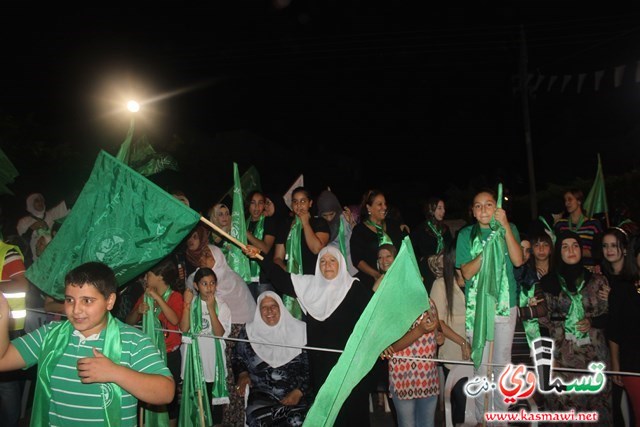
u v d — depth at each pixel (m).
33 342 3.40
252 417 5.75
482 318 4.87
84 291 3.25
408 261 2.59
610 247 5.89
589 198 9.04
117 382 3.06
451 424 5.62
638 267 5.43
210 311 5.89
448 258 5.96
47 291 4.64
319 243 6.82
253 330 5.91
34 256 7.41
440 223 7.65
